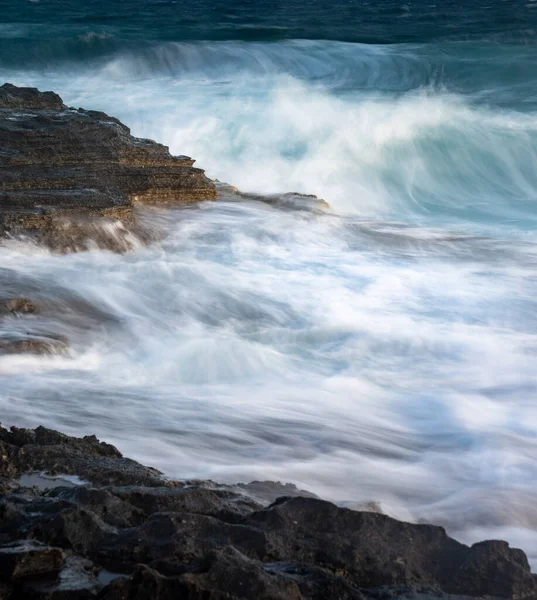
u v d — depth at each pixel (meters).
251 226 15.17
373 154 22.55
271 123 23.38
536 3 61.69
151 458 6.72
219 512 4.82
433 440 7.88
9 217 12.89
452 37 41.44
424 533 4.66
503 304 12.79
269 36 43.41
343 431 7.86
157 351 10.27
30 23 51.28
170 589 3.91
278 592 3.95
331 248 14.89
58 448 5.83
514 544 5.91
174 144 22.95
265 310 11.86
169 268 12.68
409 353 10.75
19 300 10.80
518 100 28.39
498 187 22.56
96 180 14.91
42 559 4.18
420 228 17.33
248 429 7.64
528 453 7.62
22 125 15.82
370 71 34.12
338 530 4.62
